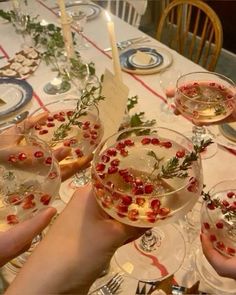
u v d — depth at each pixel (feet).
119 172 0.95
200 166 0.94
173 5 2.84
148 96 1.95
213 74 1.65
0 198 1.02
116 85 1.41
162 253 1.17
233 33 4.91
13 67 2.28
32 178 1.06
